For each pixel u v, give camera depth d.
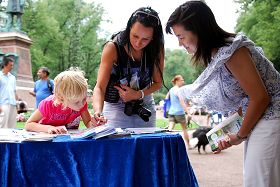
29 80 22.14
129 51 3.30
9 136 2.52
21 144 2.37
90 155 2.40
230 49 2.34
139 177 2.44
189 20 2.40
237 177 5.77
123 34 3.25
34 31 44.03
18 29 21.92
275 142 2.42
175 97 8.59
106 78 3.31
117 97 3.42
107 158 2.42
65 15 50.31
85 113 3.08
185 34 2.45
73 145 2.39
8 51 21.44
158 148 2.47
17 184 2.36
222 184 5.30
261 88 2.34
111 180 2.41
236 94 2.56
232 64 2.38
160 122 18.34
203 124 15.08
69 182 2.38
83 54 51.47
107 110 3.50
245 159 2.55
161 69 3.46
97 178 2.41
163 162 2.47
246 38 2.40
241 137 2.50
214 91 2.63
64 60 50.38
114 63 3.34
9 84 8.23
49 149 2.38
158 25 3.14
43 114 2.92
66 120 3.00
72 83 2.70
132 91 3.35
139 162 2.44
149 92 3.46
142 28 3.04
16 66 20.41
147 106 3.56
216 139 2.64
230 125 2.62
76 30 50.94
